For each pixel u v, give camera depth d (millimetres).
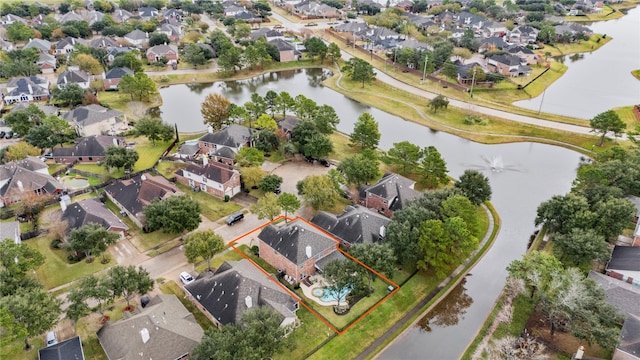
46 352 62000
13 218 98062
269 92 155250
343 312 74062
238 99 177375
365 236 85562
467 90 181750
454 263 84562
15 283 68938
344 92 186375
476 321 75500
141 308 72875
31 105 138625
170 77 197000
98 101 162875
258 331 60375
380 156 124500
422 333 72688
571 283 68500
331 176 105688
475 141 145250
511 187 118875
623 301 72562
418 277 83438
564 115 160625
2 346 59094
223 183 103875
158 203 90812
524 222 103812
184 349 62656
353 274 74375
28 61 189500
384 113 168000
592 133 145250
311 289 78812
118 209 102312
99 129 141125
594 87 192875
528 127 150375
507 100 176875
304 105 143250
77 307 64812
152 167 119750
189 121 156000
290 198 91500
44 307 63781
